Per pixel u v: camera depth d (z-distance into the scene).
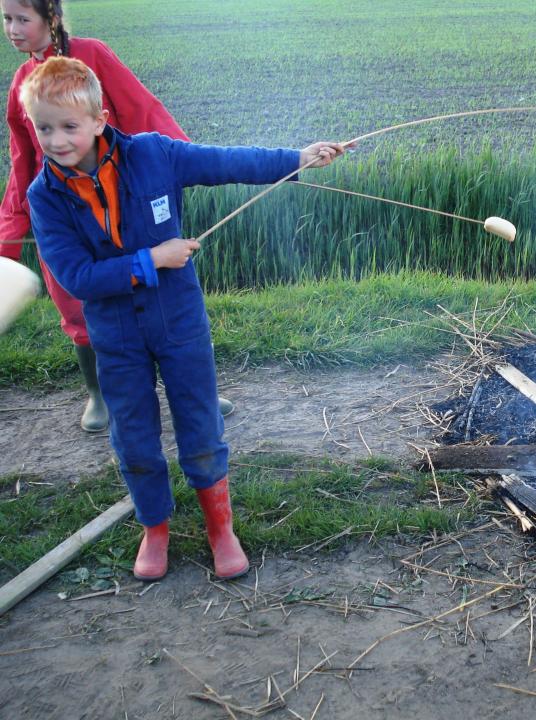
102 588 2.94
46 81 2.29
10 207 3.74
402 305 5.20
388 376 4.42
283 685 2.45
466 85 14.82
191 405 2.77
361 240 7.18
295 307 5.28
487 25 21.62
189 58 19.00
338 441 3.81
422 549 3.01
